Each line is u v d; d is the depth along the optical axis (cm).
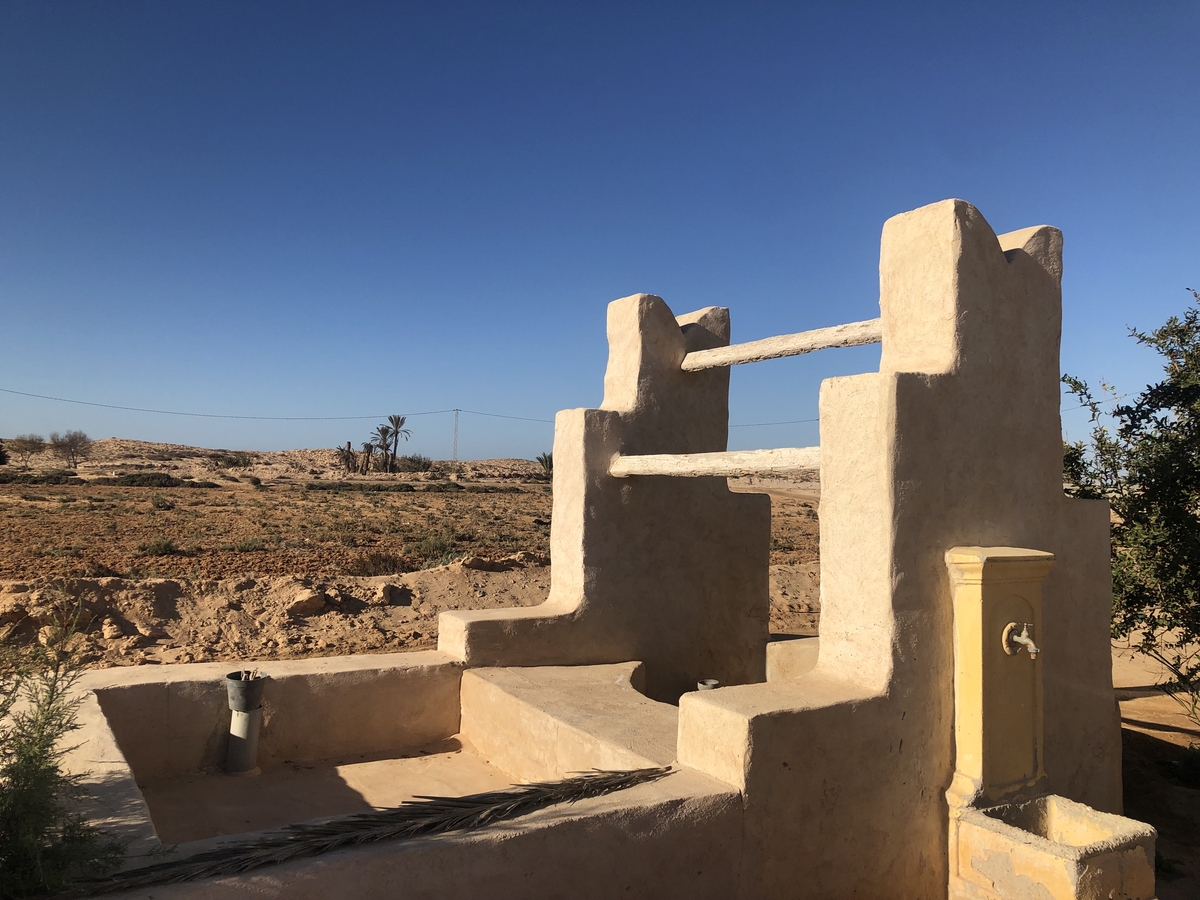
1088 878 390
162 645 1046
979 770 449
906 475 450
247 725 582
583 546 698
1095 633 548
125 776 409
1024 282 516
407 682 645
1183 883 544
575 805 374
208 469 8200
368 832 331
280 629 1147
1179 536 639
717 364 705
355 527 3053
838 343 577
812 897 421
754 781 401
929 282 494
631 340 736
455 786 567
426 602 1317
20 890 280
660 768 427
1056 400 533
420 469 9425
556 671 670
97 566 1694
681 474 627
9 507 3322
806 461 515
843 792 430
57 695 340
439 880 323
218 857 307
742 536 792
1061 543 530
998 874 424
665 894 378
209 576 1658
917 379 455
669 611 744
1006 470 500
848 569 470
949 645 468
